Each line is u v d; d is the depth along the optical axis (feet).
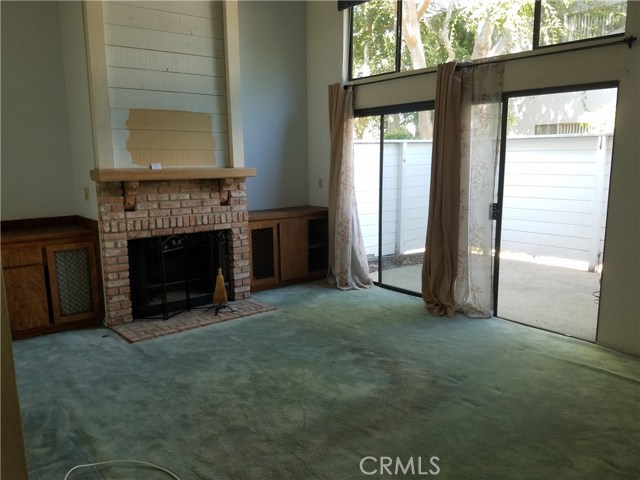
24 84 14.61
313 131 20.40
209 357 12.13
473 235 14.69
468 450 8.07
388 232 21.39
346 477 7.43
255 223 17.61
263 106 19.24
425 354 12.11
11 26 14.23
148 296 15.28
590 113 22.86
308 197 21.16
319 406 9.61
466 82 14.33
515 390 10.14
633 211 11.55
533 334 13.43
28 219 15.05
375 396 9.98
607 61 11.65
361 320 14.80
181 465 7.78
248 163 19.11
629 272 11.78
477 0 15.49
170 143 15.10
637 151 11.34
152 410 9.53
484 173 14.24
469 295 15.05
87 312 14.58
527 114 24.59
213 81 15.85
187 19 15.11
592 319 14.82
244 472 7.59
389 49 17.15
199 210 15.74
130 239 14.57
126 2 13.85
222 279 15.23
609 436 8.42
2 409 3.06
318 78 19.79
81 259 14.39
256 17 18.62
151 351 12.57
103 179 13.32
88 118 13.91
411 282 19.20
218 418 9.21
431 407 9.50
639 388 10.16
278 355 12.19
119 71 13.92
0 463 3.06
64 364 11.80
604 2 11.71
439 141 14.79
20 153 14.75
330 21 18.88
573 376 10.76
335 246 18.75
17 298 13.37
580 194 21.13
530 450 8.04
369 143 20.57
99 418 9.25
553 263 22.49
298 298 17.26
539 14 12.91
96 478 7.47
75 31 13.93
